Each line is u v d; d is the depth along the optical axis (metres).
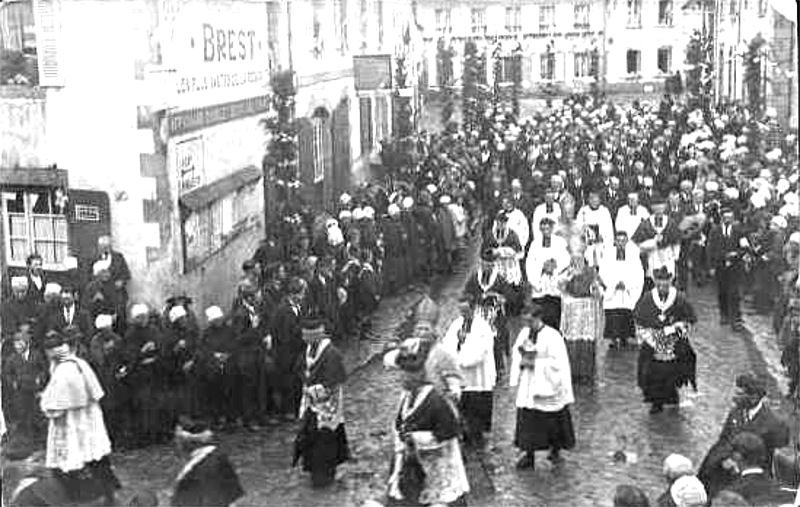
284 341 12.90
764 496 8.69
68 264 14.00
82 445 10.56
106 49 14.07
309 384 11.10
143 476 11.15
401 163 24.48
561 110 28.69
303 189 19.20
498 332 13.67
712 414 12.91
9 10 14.16
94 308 13.48
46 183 14.31
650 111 28.16
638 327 13.22
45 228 14.51
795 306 13.64
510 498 10.52
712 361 14.84
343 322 15.72
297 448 11.12
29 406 12.15
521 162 24.45
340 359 11.18
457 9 30.91
